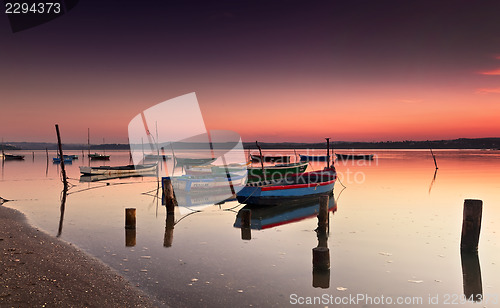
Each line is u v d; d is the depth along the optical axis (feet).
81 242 45.44
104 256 39.81
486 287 33.96
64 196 89.56
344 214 68.74
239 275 35.40
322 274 36.32
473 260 41.24
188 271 36.01
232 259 40.32
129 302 27.86
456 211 71.97
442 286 34.14
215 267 37.47
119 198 86.79
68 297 27.20
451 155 450.30
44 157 417.49
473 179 141.59
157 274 34.73
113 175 152.35
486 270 38.22
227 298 29.96
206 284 32.76
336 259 41.24
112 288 30.22
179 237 49.80
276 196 72.23
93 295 28.19
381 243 47.93
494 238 50.47
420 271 37.76
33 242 42.32
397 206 77.97
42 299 26.30
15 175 154.30
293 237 50.88
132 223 53.36
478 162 276.82
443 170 192.34
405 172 180.04
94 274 33.14
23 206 72.95
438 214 68.74
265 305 29.01
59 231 51.03
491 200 86.94
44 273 31.60
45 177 144.66
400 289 33.30
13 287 27.89
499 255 42.98
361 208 75.31
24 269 32.07
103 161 320.70
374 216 66.69
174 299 29.25
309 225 59.31
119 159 377.50
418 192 101.65
